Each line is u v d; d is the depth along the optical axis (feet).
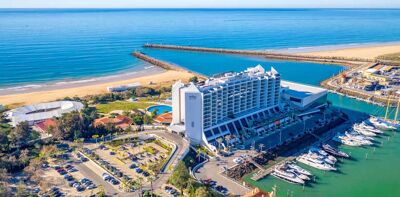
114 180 468.75
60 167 506.89
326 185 486.38
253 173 512.22
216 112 607.37
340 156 564.30
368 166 539.29
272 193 426.92
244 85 655.35
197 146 581.94
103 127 626.23
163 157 537.24
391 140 629.10
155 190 447.42
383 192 472.03
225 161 537.24
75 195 435.12
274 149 575.79
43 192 440.04
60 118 634.02
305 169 528.22
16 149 560.20
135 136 609.42
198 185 442.09
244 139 609.42
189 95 573.33
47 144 579.07
